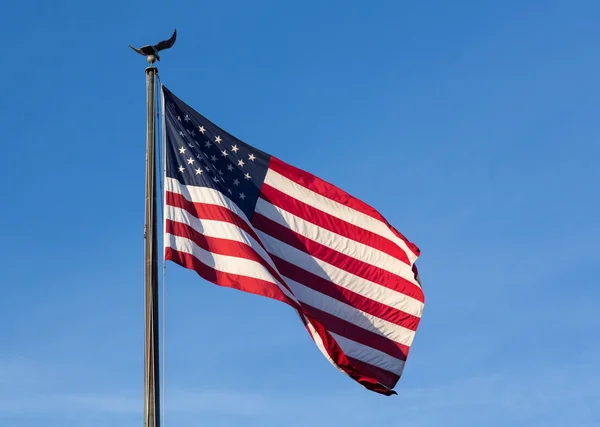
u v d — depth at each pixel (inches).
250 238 943.0
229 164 1027.3
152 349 778.2
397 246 1075.3
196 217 923.4
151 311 792.9
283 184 1056.2
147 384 767.1
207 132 1006.4
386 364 1037.8
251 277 901.8
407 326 1058.7
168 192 917.8
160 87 964.6
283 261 1029.8
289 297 914.1
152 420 752.3
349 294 1048.8
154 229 827.4
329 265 1050.1
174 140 954.1
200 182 940.6
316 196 1071.6
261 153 1056.2
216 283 895.7
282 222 1043.9
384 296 1059.9
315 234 1055.6
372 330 1045.2
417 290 1069.1
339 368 1011.3
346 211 1074.7
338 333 1027.9
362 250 1067.3
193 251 896.3
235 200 1004.6
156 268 812.6
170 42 945.5
